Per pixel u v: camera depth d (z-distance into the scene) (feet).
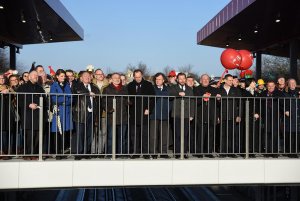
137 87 25.16
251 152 26.09
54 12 52.42
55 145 24.36
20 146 24.70
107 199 77.56
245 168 24.77
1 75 25.30
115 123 24.13
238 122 26.00
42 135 23.56
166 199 77.97
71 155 23.80
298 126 25.89
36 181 23.27
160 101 25.23
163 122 25.30
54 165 23.41
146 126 25.02
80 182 23.61
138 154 24.25
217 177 24.57
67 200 76.13
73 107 24.52
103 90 25.38
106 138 24.36
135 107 24.73
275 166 24.97
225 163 24.66
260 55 80.23
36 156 24.14
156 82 25.64
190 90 26.07
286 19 52.37
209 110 25.90
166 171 24.21
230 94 26.30
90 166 23.68
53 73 31.99
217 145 26.73
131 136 25.22
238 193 82.17
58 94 23.59
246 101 25.16
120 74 27.99
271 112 25.91
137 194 81.66
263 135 26.40
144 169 24.04
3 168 23.07
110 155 24.93
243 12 49.08
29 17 56.34
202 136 25.46
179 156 25.48
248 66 32.40
